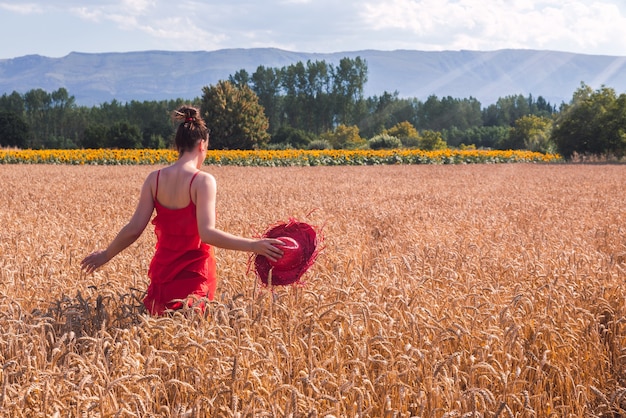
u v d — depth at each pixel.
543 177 29.97
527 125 109.31
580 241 8.05
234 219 10.05
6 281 5.04
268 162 41.69
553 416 3.32
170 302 4.28
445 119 178.50
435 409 2.97
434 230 8.87
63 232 7.93
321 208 12.66
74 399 2.98
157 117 129.88
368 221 11.10
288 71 156.00
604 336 4.39
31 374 3.24
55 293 4.77
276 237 4.41
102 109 135.62
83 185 21.02
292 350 3.59
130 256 6.33
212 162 41.31
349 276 5.39
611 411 3.39
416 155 47.34
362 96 158.50
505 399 3.22
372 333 4.00
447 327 3.94
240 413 2.74
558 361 3.83
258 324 3.87
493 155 50.84
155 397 3.18
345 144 81.94
